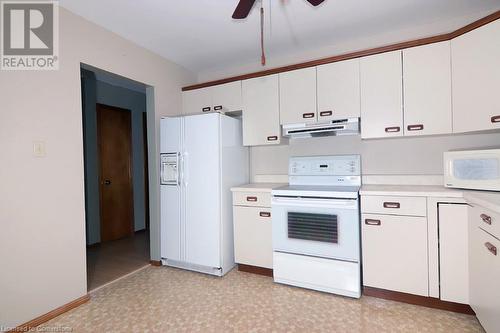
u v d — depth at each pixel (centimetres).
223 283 247
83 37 222
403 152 251
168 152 282
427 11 223
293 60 304
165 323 185
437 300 194
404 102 219
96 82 387
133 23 234
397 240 201
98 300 218
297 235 232
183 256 275
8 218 174
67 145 208
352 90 238
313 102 254
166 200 283
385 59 226
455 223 184
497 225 137
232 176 281
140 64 277
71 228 209
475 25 188
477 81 189
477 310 165
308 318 188
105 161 398
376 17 231
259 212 257
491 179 180
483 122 187
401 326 175
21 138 181
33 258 186
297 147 296
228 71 342
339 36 265
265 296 221
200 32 252
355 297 212
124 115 429
